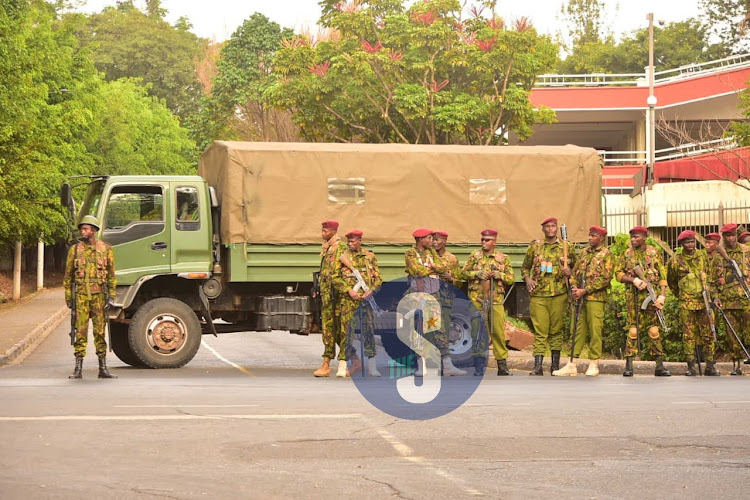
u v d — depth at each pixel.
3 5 35.97
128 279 18.00
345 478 7.46
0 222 35.41
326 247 16.02
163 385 14.12
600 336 16.89
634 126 50.50
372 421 10.23
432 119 33.16
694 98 45.81
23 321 31.05
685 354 18.66
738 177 36.56
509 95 33.59
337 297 15.88
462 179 19.53
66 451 8.44
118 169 67.00
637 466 8.02
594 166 20.14
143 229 18.16
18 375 16.19
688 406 11.59
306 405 11.48
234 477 7.45
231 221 18.36
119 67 96.56
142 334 17.84
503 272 16.66
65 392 12.87
